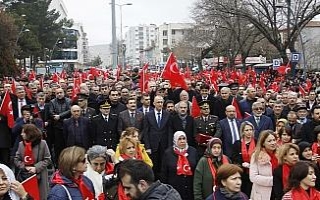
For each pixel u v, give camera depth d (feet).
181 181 27.07
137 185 12.91
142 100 42.39
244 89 54.95
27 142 27.14
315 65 247.09
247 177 27.84
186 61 285.23
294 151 22.74
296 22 123.44
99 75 94.89
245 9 132.57
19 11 223.71
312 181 19.20
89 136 36.73
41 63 287.07
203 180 25.16
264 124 35.32
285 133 28.81
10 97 42.19
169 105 37.22
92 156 20.13
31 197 17.42
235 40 170.81
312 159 24.63
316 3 125.49
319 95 51.72
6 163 38.86
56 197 16.43
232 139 33.83
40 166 26.89
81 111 39.73
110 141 36.24
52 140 41.91
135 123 36.09
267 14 129.59
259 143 24.73
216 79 80.18
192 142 34.99
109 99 41.83
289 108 40.34
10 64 160.86
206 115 35.22
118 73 92.84
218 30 179.32
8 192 17.13
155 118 35.47
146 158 26.45
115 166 19.30
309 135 34.24
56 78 89.30
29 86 56.65
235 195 17.89
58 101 43.34
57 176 16.87
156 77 85.46
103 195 19.08
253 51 230.27
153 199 12.75
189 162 27.20
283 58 129.29
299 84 79.66
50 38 245.86
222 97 43.45
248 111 42.24
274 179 23.21
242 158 28.17
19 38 192.24
